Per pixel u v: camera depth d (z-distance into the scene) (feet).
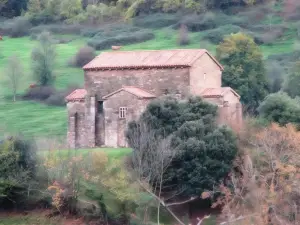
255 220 336.29
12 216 395.75
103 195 380.17
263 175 373.61
